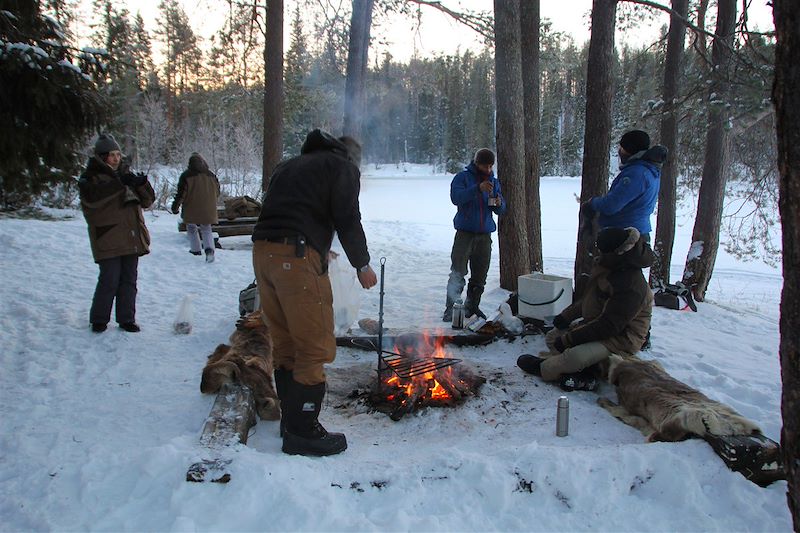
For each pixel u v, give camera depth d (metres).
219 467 2.46
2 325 5.10
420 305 6.63
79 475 2.58
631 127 10.10
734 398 4.03
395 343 4.72
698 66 8.84
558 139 60.41
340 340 4.75
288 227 2.88
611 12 5.94
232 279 7.66
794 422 1.96
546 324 4.95
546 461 2.62
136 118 25.61
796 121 1.86
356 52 8.57
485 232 5.68
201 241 9.03
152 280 7.41
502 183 6.93
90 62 5.38
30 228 9.82
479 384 4.00
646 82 11.45
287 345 3.16
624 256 3.86
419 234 16.11
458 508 2.45
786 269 1.96
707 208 8.55
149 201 5.12
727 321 6.83
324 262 2.97
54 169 5.84
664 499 2.58
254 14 10.52
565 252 14.33
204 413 3.38
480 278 5.82
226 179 20.16
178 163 26.03
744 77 7.07
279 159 10.06
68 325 5.15
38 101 4.83
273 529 2.24
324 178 2.93
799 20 1.81
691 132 9.58
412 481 2.56
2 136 4.98
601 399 3.74
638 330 4.00
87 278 7.12
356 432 3.37
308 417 2.93
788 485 2.01
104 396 3.67
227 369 3.50
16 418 3.32
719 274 13.25
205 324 5.45
